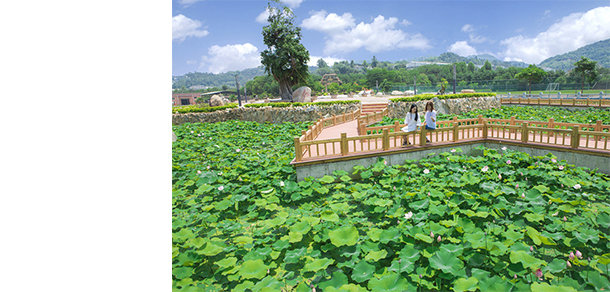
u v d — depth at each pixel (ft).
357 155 24.22
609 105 57.06
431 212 15.58
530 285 10.32
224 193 22.07
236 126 55.36
